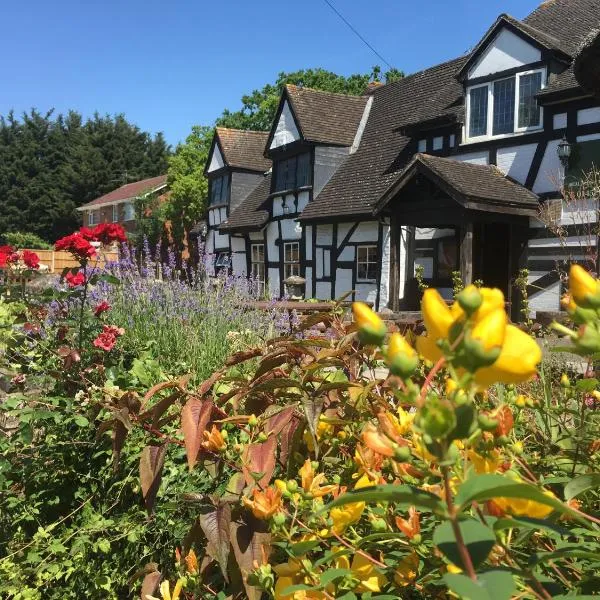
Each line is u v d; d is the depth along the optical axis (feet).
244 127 107.45
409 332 5.12
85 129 160.97
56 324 12.55
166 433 7.75
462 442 3.27
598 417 4.51
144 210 102.32
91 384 9.46
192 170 93.86
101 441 8.71
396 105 54.24
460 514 2.43
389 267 42.91
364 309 2.31
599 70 22.63
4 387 11.74
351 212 46.70
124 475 8.32
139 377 10.17
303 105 55.88
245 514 4.18
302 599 3.38
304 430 4.96
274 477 5.16
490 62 40.40
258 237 63.10
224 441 4.34
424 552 3.22
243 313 17.49
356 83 110.93
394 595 3.38
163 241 93.15
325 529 3.51
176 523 7.10
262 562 3.77
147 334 15.23
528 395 5.14
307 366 5.13
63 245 12.30
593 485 2.92
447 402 2.07
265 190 66.08
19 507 8.80
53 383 10.72
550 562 3.37
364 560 3.47
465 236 36.52
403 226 45.29
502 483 2.16
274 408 5.21
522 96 38.83
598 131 35.06
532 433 4.95
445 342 2.14
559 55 37.32
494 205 35.81
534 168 37.88
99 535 7.79
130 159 154.51
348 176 52.39
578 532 3.01
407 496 2.22
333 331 6.72
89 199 150.61
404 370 2.14
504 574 2.13
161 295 17.26
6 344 11.96
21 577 7.52
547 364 5.81
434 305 2.29
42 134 160.45
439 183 36.78
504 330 2.05
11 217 150.61
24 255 14.90
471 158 41.70
